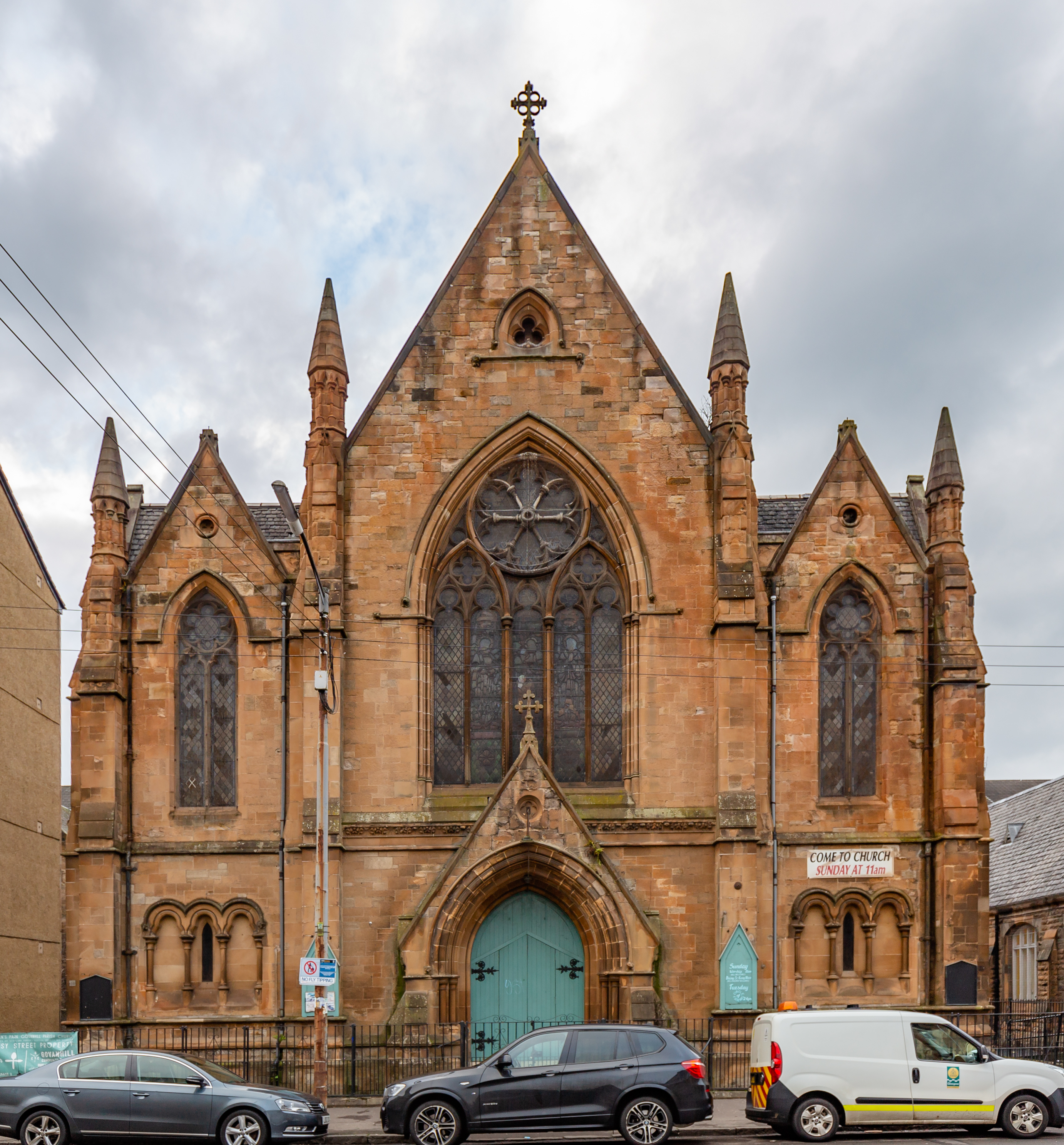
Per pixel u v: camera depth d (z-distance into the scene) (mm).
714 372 38969
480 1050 36031
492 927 36781
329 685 33656
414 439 39281
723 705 36938
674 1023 34562
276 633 38375
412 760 37531
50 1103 25438
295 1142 26203
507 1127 25250
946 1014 35938
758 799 37375
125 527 39281
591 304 39844
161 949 36906
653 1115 25172
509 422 39219
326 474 38375
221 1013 36344
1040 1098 26344
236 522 39094
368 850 36875
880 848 37312
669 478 38969
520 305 40188
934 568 38750
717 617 37438
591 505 39500
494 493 39812
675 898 36625
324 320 39125
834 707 38531
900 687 38344
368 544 38688
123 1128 25359
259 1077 35375
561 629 39156
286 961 36281
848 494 39281
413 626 38250
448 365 39625
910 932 36938
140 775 37844
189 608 39031
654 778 37375
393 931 36469
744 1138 26734
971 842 36656
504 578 39219
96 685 37312
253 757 37812
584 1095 25297
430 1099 25453
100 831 36469
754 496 38781
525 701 36188
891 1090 26172
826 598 38812
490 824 35594
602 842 36969
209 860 37156
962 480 39000
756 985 35625
